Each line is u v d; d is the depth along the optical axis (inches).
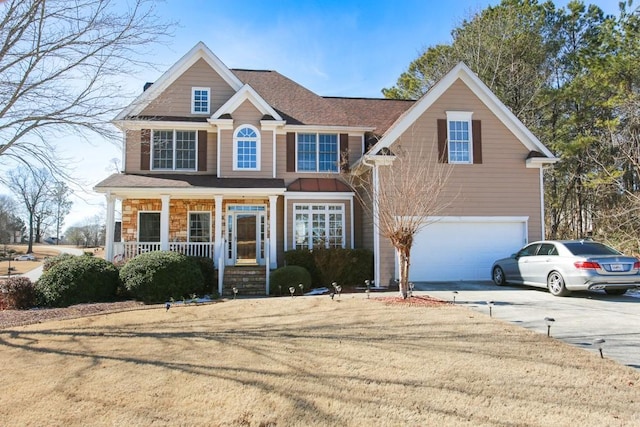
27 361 249.4
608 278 412.2
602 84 866.1
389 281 593.0
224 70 722.8
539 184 636.7
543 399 177.6
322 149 720.3
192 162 698.8
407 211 436.1
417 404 175.0
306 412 170.4
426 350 246.2
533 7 1082.1
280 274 565.0
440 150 617.6
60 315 406.3
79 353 263.0
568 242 468.4
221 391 194.5
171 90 708.7
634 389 187.2
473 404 174.1
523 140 637.9
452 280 607.5
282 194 657.6
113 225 600.1
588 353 238.1
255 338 286.2
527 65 1082.1
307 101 776.9
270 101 758.5
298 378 207.0
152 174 673.6
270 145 688.4
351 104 822.5
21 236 2810.0
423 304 398.6
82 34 391.5
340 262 605.0
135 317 384.2
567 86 984.3
